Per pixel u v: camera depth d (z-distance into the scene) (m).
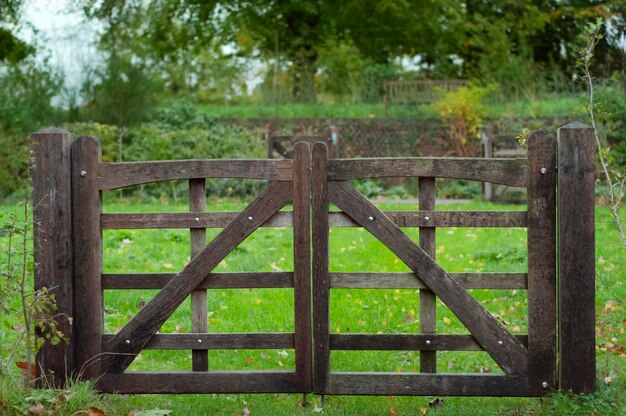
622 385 4.40
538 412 4.21
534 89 19.31
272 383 4.35
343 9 24.78
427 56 26.42
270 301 6.53
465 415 4.20
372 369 5.09
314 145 4.29
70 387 4.27
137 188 14.09
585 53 5.27
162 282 4.39
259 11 24.41
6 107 15.51
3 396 3.97
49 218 4.32
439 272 4.27
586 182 4.19
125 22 23.22
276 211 4.32
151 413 4.10
